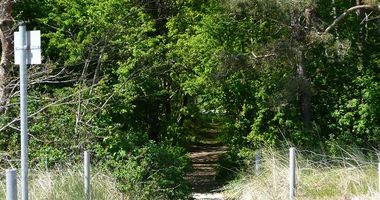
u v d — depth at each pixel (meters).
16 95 13.77
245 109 18.25
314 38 16.05
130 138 13.60
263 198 13.05
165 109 19.59
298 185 12.69
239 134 18.50
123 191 12.45
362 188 12.20
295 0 15.29
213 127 26.50
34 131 13.34
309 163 14.06
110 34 15.84
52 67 14.52
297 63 16.38
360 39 18.61
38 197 10.09
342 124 17.94
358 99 17.95
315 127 17.50
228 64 16.47
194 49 18.27
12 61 14.52
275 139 17.70
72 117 13.72
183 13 19.50
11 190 6.96
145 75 16.27
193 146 28.73
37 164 12.44
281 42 16.12
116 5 16.81
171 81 19.27
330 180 12.82
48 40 17.95
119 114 15.98
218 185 18.34
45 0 17.98
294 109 17.69
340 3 18.70
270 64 16.34
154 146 13.64
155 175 13.26
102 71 16.56
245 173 15.98
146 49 16.69
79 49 15.53
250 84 18.06
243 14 17.27
